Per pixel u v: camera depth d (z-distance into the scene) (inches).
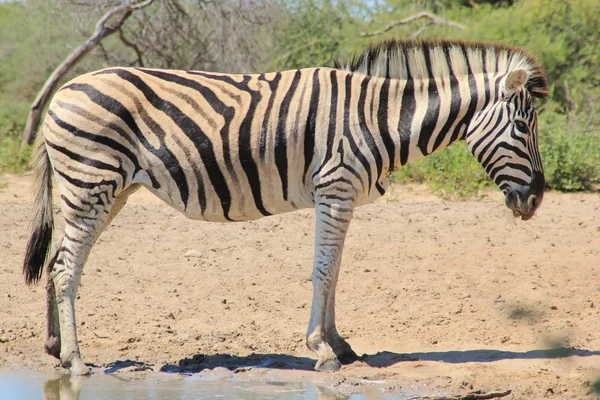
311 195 409.1
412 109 406.0
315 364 419.8
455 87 406.6
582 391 368.5
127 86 398.3
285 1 1327.5
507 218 700.0
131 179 402.9
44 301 517.3
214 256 605.3
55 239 612.1
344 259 588.4
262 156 400.2
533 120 404.2
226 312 500.7
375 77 408.2
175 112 398.6
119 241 636.7
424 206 764.6
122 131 395.9
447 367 409.1
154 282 550.6
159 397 374.6
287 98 403.2
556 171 857.5
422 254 598.9
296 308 507.5
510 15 1359.5
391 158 406.0
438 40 409.4
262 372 407.8
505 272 555.2
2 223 685.3
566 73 1219.9
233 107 401.4
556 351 259.8
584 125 1024.9
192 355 436.8
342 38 1332.4
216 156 398.6
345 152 398.3
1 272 561.3
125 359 430.9
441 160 896.3
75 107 395.9
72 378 403.2
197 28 1242.0
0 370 415.2
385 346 446.3
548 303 496.4
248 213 412.2
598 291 516.4
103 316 490.6
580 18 1299.2
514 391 370.9
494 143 402.3
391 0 1537.9
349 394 376.8
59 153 398.6
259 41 1289.4
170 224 689.0
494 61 406.9
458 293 521.3
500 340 449.1
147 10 1238.3
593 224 673.6
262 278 557.3
